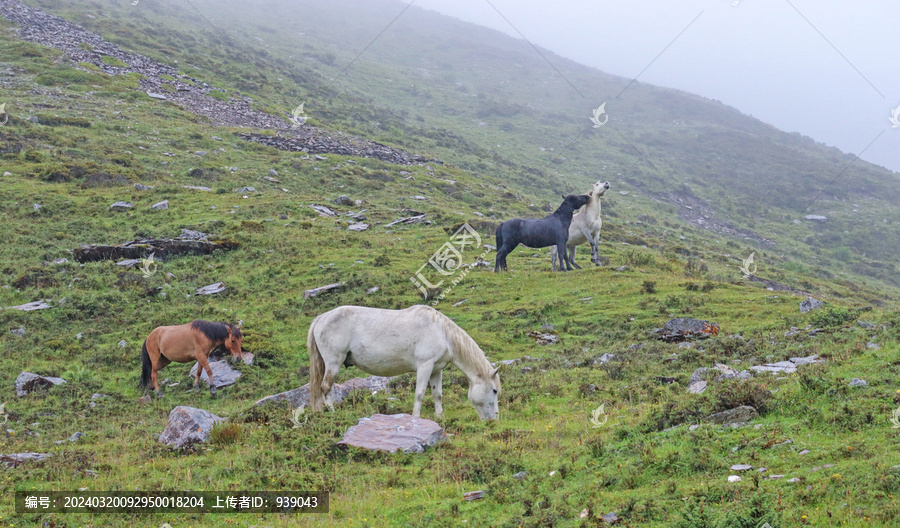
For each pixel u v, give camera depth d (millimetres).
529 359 18359
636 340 19234
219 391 18219
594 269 27984
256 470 10328
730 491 7574
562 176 83188
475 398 12414
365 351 12367
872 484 7184
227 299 25984
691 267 30969
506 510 8258
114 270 28172
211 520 8945
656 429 10430
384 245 32500
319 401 12766
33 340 21609
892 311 19281
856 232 82250
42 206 34562
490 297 25500
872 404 9750
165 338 17953
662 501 7660
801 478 7660
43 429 14969
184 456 11516
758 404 10312
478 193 52625
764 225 83812
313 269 28703
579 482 8797
